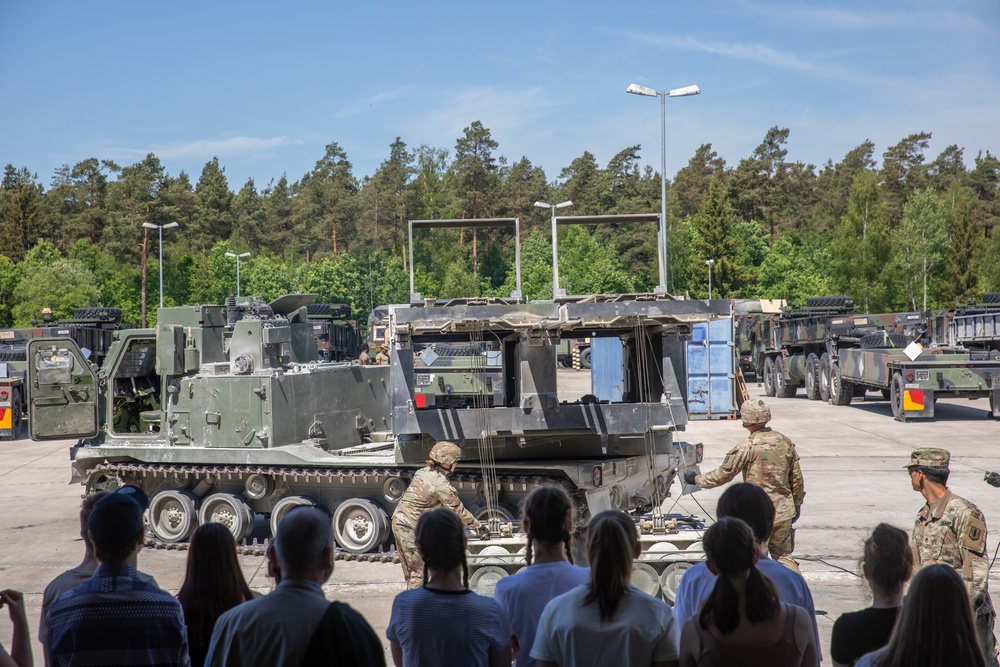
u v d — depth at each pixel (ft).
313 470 36.55
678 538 27.58
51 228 327.67
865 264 241.96
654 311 28.84
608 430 30.78
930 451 18.84
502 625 14.10
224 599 15.19
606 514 14.19
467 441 31.94
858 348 92.79
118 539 13.67
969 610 11.45
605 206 301.84
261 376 37.47
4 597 14.46
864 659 12.07
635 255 268.00
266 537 39.42
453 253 265.13
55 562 35.86
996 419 78.48
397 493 35.42
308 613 12.46
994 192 336.08
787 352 111.14
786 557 26.50
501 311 30.27
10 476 58.54
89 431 39.01
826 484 49.32
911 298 241.55
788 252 312.91
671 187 328.49
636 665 13.55
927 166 351.46
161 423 39.99
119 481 40.42
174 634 13.61
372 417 42.88
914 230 241.76
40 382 38.11
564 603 14.02
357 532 36.50
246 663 12.31
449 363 59.62
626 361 34.14
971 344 93.25
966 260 258.37
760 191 352.28
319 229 295.48
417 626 13.88
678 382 31.17
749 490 16.25
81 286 220.02
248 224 341.62
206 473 38.22
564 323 28.73
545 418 30.55
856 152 382.63
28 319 213.87
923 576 11.59
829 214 340.80
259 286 246.68
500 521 29.07
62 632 13.30
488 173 275.39
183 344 40.09
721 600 12.77
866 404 96.02
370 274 234.99
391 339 30.12
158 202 258.78
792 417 83.46
